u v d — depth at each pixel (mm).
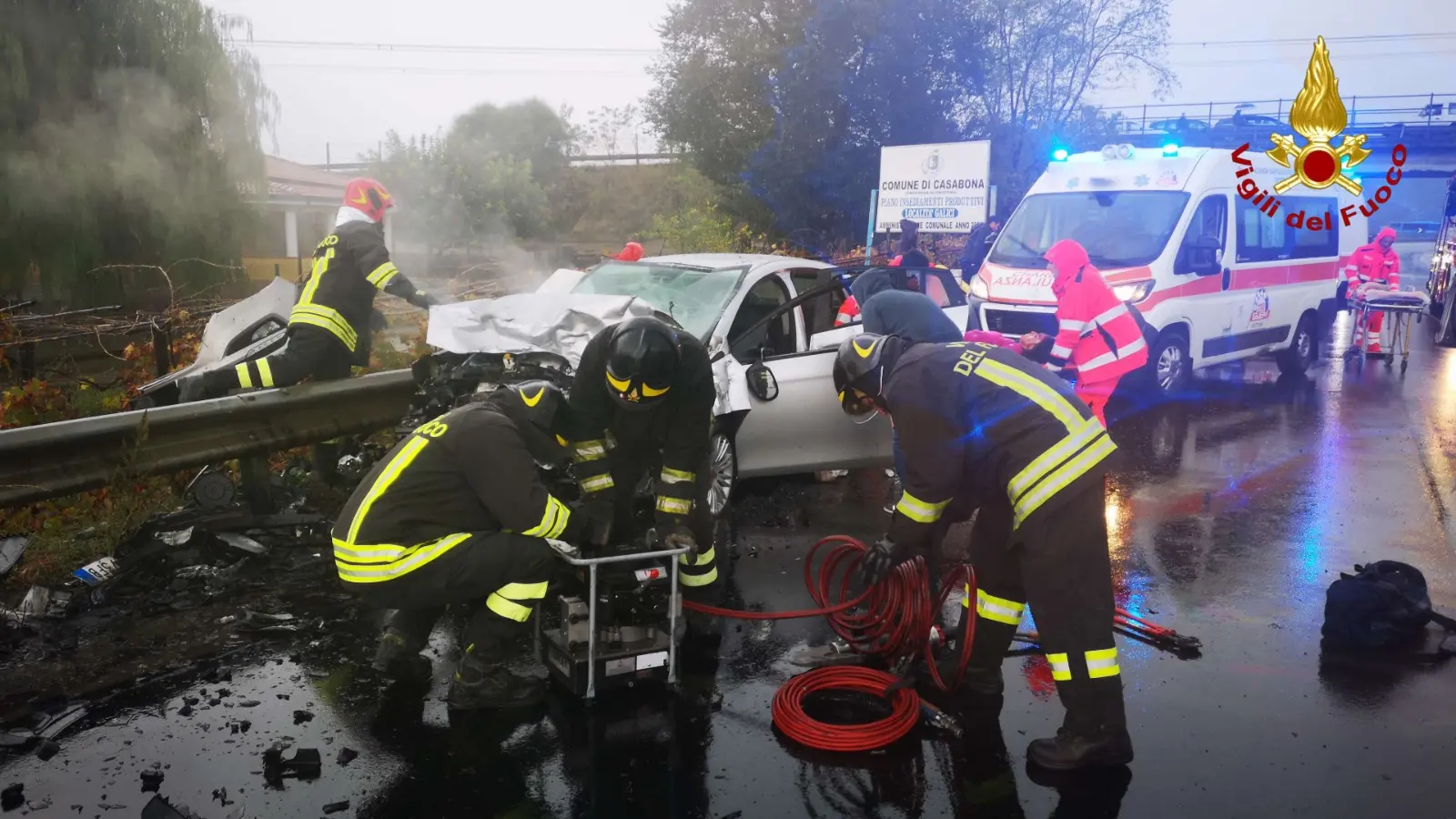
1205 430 8977
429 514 3600
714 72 25703
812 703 3924
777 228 24953
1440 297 17641
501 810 3133
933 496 3438
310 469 6695
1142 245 9344
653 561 4004
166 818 3033
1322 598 5031
